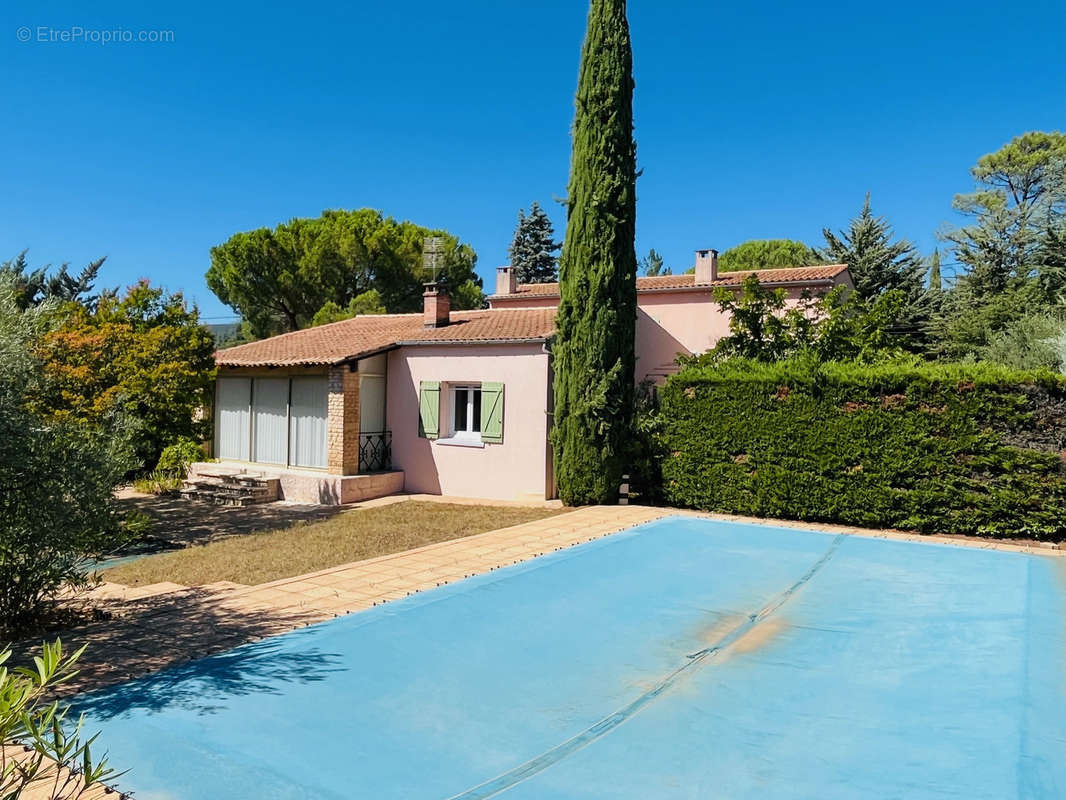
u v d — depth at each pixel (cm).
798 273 2456
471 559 1009
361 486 1691
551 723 487
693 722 493
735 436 1421
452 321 2045
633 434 1580
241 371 1886
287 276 3681
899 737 473
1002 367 1247
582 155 1588
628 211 1579
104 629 688
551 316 1938
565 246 1603
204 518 1466
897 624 724
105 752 427
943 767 431
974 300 3169
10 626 714
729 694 543
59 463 694
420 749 445
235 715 488
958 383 1212
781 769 427
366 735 462
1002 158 4162
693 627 709
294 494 1700
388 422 1861
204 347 1677
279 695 524
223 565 997
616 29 1584
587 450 1551
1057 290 2917
